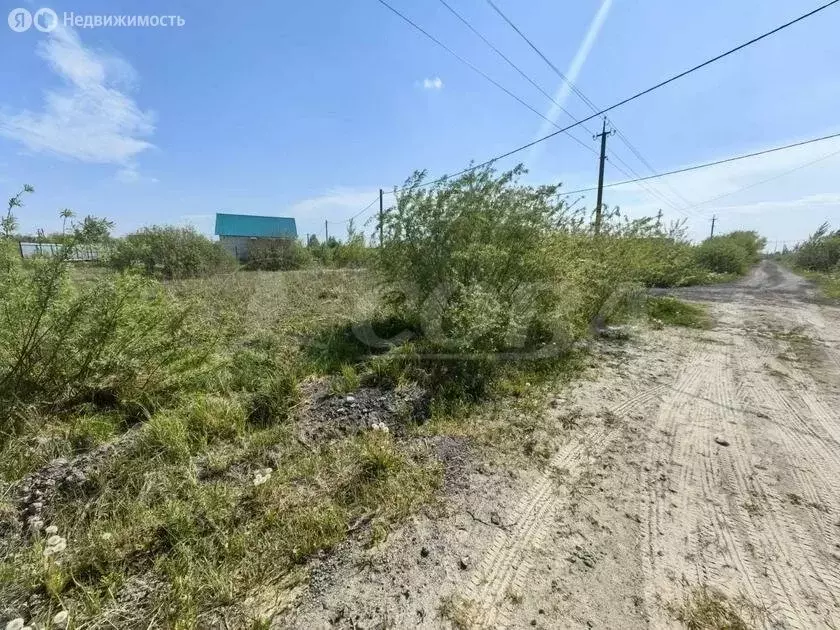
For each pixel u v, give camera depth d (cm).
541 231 498
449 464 249
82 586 149
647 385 400
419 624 145
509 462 255
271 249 1619
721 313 825
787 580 168
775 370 452
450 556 178
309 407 306
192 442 250
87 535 174
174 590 154
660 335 622
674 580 167
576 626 146
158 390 302
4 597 146
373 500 209
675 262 1011
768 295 1127
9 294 247
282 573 165
